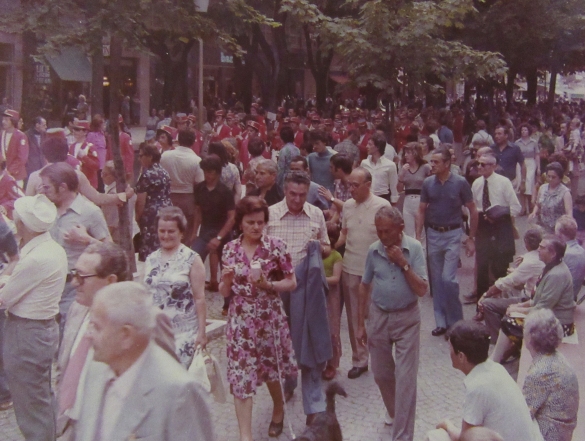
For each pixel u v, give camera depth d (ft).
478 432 12.03
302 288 20.89
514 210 32.12
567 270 24.14
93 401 10.12
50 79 93.61
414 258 20.04
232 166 34.65
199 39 31.48
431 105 115.75
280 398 20.95
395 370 20.58
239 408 19.49
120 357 9.97
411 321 20.02
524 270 26.96
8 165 43.01
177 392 9.77
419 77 49.32
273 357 19.95
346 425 21.88
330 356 20.94
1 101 88.99
